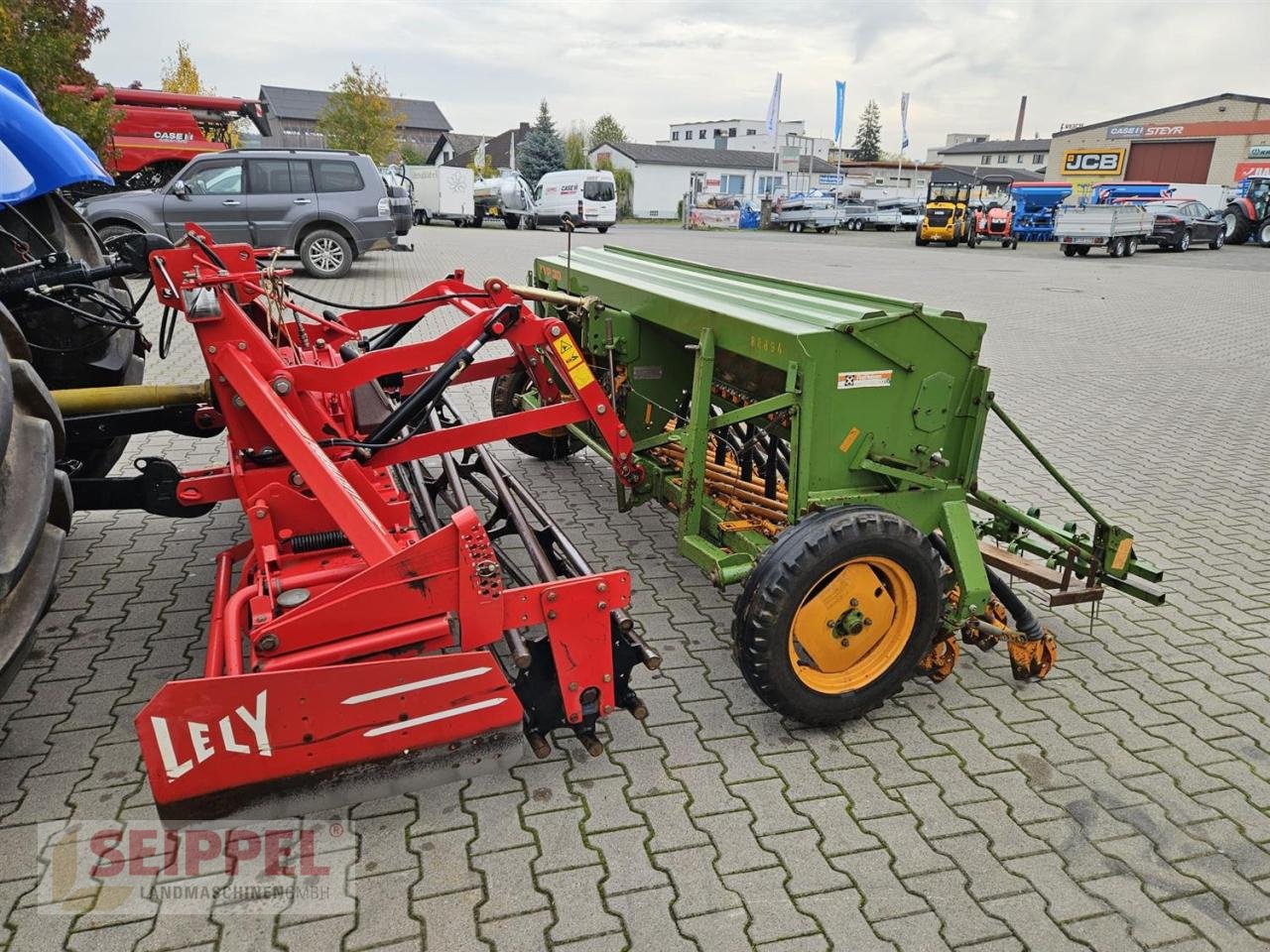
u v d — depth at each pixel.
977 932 2.46
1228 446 7.41
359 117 39.59
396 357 3.60
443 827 2.79
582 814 2.87
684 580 4.59
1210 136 48.31
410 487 4.23
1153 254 29.81
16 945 2.32
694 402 3.63
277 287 4.11
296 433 3.05
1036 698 3.66
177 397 3.79
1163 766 3.24
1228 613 4.46
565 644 2.85
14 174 3.46
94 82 13.63
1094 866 2.73
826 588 3.21
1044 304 15.87
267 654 2.61
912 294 16.62
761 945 2.39
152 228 13.27
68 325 4.19
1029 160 81.00
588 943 2.37
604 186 33.78
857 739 3.33
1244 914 2.56
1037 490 6.20
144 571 4.43
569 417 3.96
